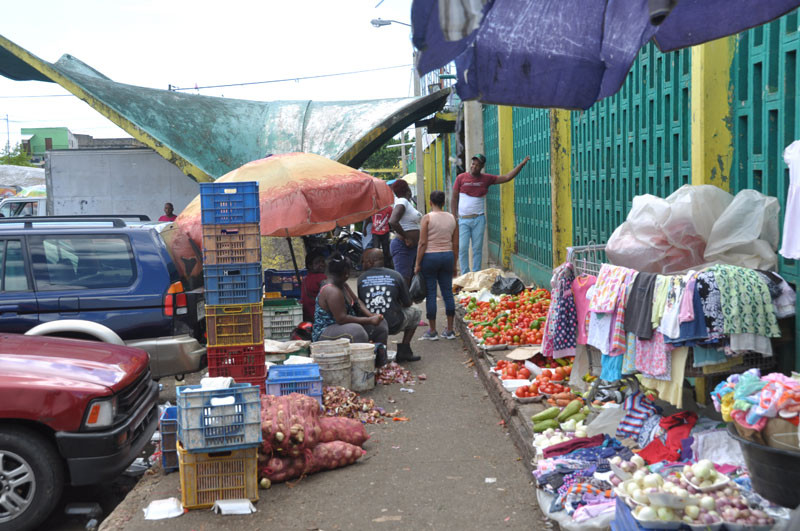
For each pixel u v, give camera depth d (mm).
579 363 5816
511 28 4395
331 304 8242
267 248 15414
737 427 3486
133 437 5586
